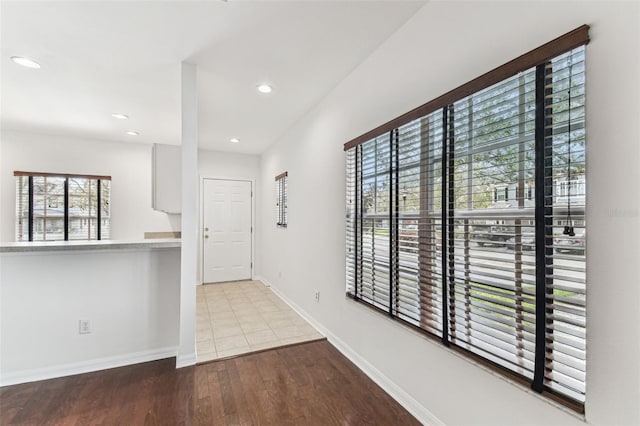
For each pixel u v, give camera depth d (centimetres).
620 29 94
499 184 134
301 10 170
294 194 376
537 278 117
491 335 137
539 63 115
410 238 186
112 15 172
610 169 97
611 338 96
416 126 180
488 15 136
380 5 168
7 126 387
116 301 232
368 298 228
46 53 213
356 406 185
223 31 189
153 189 315
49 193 425
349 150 252
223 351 257
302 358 247
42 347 212
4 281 205
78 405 183
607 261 97
